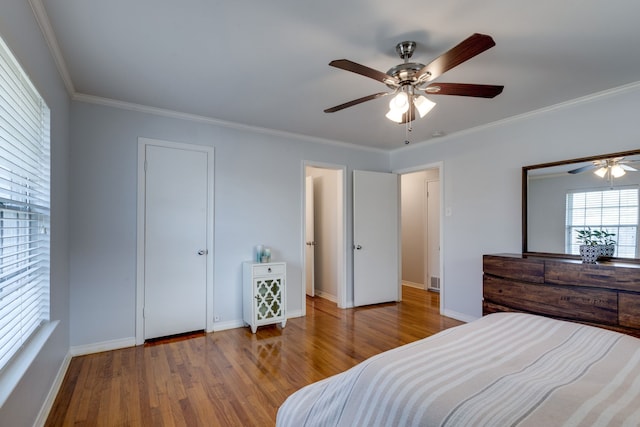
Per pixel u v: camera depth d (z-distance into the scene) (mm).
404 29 1914
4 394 1311
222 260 3650
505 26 1874
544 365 1242
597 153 2828
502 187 3547
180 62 2326
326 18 1818
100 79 2594
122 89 2785
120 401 2172
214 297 3592
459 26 1883
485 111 3264
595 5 1688
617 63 2297
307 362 2789
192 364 2740
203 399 2205
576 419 877
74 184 2895
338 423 1188
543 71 2412
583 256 2643
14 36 1437
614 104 2742
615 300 2322
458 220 4016
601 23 1842
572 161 2947
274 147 4031
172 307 3352
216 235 3617
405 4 1694
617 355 1322
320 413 1293
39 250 2129
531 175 3262
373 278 4770
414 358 1297
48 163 2131
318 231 5520
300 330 3629
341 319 4051
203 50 2164
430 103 2088
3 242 1615
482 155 3752
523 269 2865
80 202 2918
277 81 2623
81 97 2902
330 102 3062
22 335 1793
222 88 2762
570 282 2555
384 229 4891
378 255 4828
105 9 1738
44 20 1808
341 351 3029
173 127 3387
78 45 2096
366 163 4867
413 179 6152
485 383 1090
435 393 1034
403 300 5078
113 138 3084
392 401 1072
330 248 5164
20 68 1556
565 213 3006
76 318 2889
